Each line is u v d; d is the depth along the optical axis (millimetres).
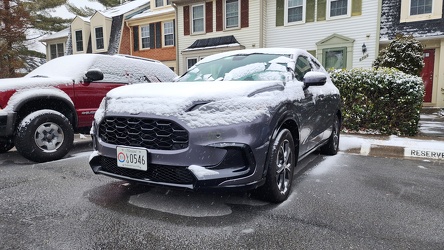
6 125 3980
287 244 2121
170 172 2480
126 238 2205
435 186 3416
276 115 2697
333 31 12648
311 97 3576
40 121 4301
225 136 2404
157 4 18531
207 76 3709
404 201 2947
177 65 16469
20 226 2389
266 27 14172
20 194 3094
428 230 2348
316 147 4066
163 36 17703
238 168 2443
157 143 2500
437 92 11445
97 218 2533
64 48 22547
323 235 2250
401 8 11633
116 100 2779
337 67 12695
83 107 4945
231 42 14469
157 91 2695
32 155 4262
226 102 2492
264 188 2744
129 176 2697
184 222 2459
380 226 2406
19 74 14414
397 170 4082
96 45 19578
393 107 6109
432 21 11133
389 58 9508
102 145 2828
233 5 14742
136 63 5945
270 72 3434
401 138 5680
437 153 4746
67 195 3068
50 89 4473
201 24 15727
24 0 17188
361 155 5035
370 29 11898
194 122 2395
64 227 2371
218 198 2965
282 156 2896
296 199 2973
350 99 6379
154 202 2875
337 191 3217
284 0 13609
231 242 2145
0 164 4352
